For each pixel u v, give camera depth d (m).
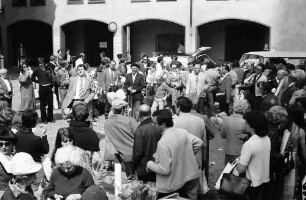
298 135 6.34
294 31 25.23
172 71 13.84
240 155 6.06
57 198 4.82
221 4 26.17
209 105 13.95
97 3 28.70
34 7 30.03
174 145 5.62
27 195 4.56
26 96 12.60
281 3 25.16
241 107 6.86
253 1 25.59
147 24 29.97
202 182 6.81
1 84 12.55
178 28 29.41
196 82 13.18
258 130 5.55
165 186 5.62
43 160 6.44
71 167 4.88
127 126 7.53
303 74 9.38
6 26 30.98
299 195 6.67
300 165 6.52
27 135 6.29
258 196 5.62
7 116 7.10
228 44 28.56
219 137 12.20
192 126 6.46
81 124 6.61
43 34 32.19
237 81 14.36
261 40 27.88
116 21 28.45
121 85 14.78
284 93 9.58
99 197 3.70
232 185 5.57
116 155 7.83
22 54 29.67
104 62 14.75
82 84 11.38
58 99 16.81
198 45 27.31
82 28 31.25
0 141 5.79
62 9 29.47
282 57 15.16
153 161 6.30
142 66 16.16
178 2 27.09
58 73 15.45
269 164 5.74
